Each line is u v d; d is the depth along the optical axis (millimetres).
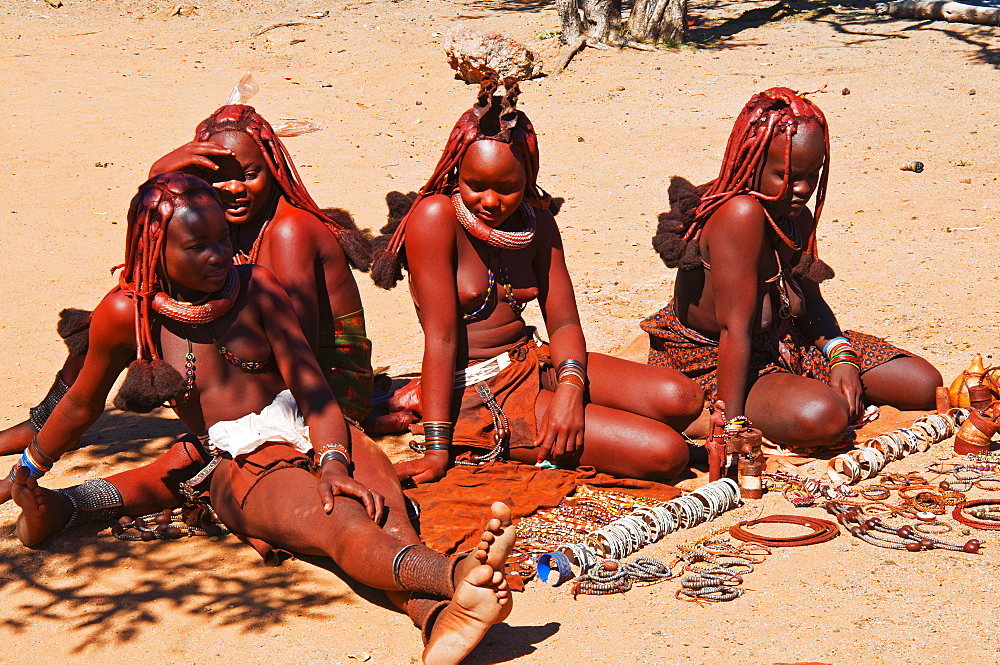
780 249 5680
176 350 4566
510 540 3504
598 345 7500
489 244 5262
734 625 3898
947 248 9625
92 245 10453
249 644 3918
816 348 6039
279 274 5246
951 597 4051
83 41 19688
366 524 4086
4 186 12344
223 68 18000
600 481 5180
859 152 13289
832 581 4219
